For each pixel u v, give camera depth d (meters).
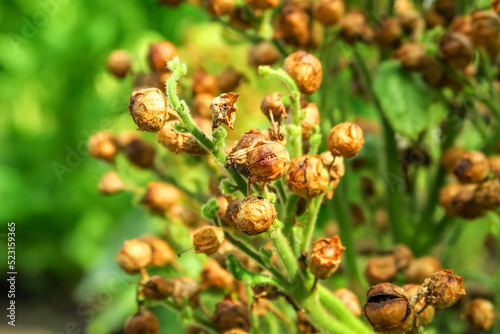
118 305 0.53
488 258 0.52
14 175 1.29
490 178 0.31
